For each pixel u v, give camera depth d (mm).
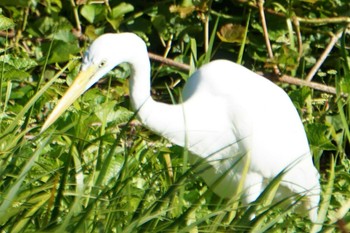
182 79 12242
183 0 12000
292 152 8977
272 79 11945
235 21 12359
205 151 8805
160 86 12172
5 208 6477
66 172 6945
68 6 12234
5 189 7051
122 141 9406
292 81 11859
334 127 11031
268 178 9023
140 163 8086
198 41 12359
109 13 11984
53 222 6598
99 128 9516
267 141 8828
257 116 8812
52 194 6836
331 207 9195
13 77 10320
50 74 11805
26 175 7203
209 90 8859
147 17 12484
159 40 12555
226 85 8844
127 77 11789
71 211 6453
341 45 11750
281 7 12062
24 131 7434
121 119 9625
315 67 12109
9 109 9953
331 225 7172
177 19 12250
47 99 10219
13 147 7352
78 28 12094
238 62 10398
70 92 8211
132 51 8391
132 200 7988
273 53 12391
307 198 8508
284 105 9078
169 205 7402
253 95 8883
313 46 12500
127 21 12281
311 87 11734
